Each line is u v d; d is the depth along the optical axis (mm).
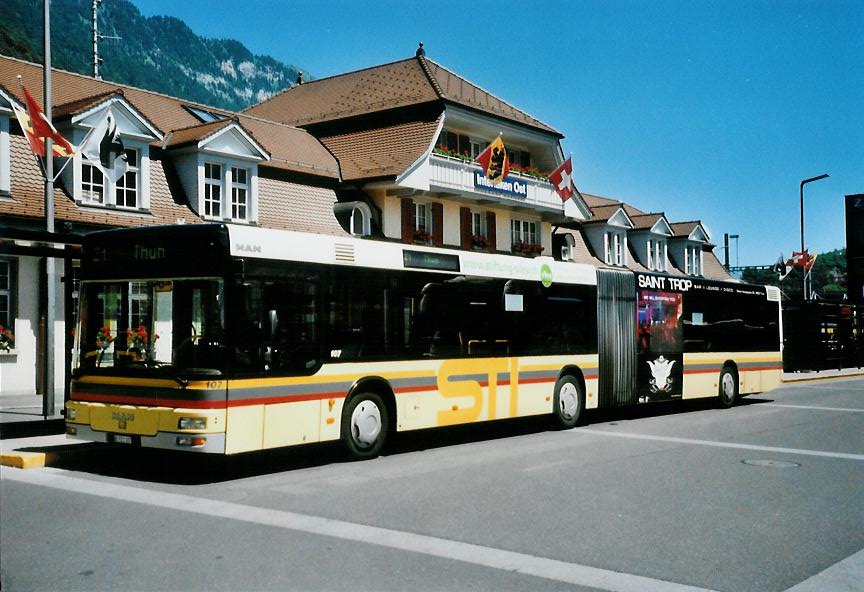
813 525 7746
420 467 10727
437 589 5566
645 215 48000
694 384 18734
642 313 17250
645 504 8516
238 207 24234
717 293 19766
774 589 5777
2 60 22453
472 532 7180
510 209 34812
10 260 19297
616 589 5684
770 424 16266
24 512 7703
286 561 6152
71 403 10148
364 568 6012
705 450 12508
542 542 6895
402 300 12008
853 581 5988
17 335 19281
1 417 14633
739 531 7449
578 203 37156
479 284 13469
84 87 23828
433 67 33969
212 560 6137
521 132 34344
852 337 39094
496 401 13625
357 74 36188
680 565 6320
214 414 9266
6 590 5379
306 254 10547
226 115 28406
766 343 21484
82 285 10328
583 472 10391
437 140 30906
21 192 18969
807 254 41719
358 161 30000
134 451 11414
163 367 9523
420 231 30359
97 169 20562
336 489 9117
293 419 10188
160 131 22203
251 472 10289
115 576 5707
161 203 22234
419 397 12172
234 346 9492
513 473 10273
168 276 9734
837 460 11672
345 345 11039
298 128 32062
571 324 15445
